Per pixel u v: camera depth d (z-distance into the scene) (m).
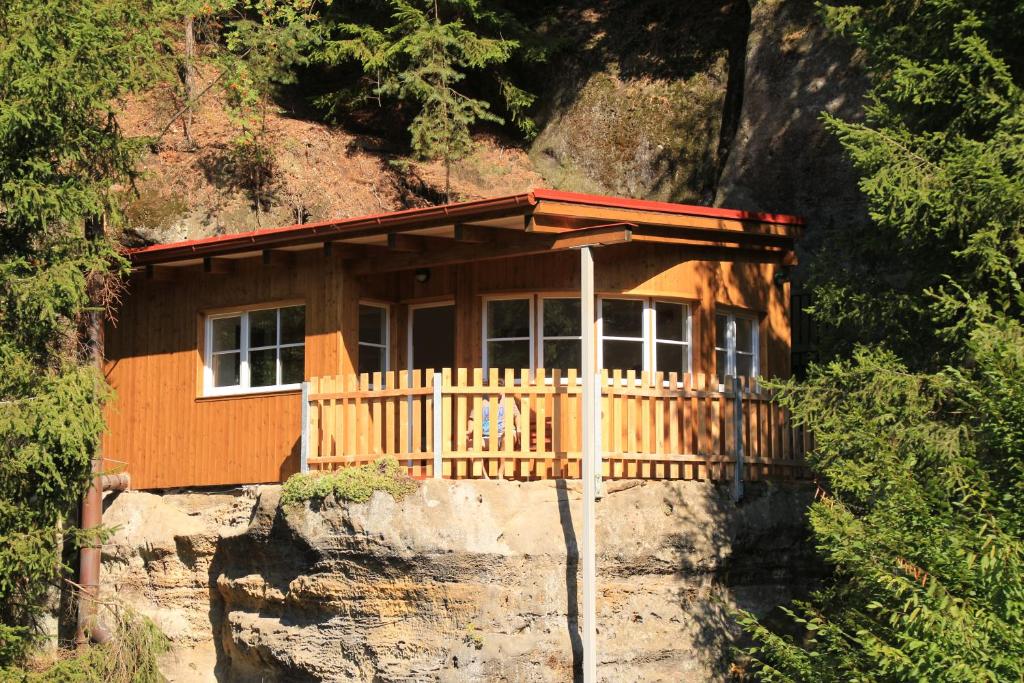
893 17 15.98
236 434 16.97
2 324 14.84
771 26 22.97
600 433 14.34
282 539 14.47
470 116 26.14
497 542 13.82
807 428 15.99
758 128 22.23
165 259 17.19
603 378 14.96
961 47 14.03
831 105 21.50
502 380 16.11
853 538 12.44
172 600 16.05
